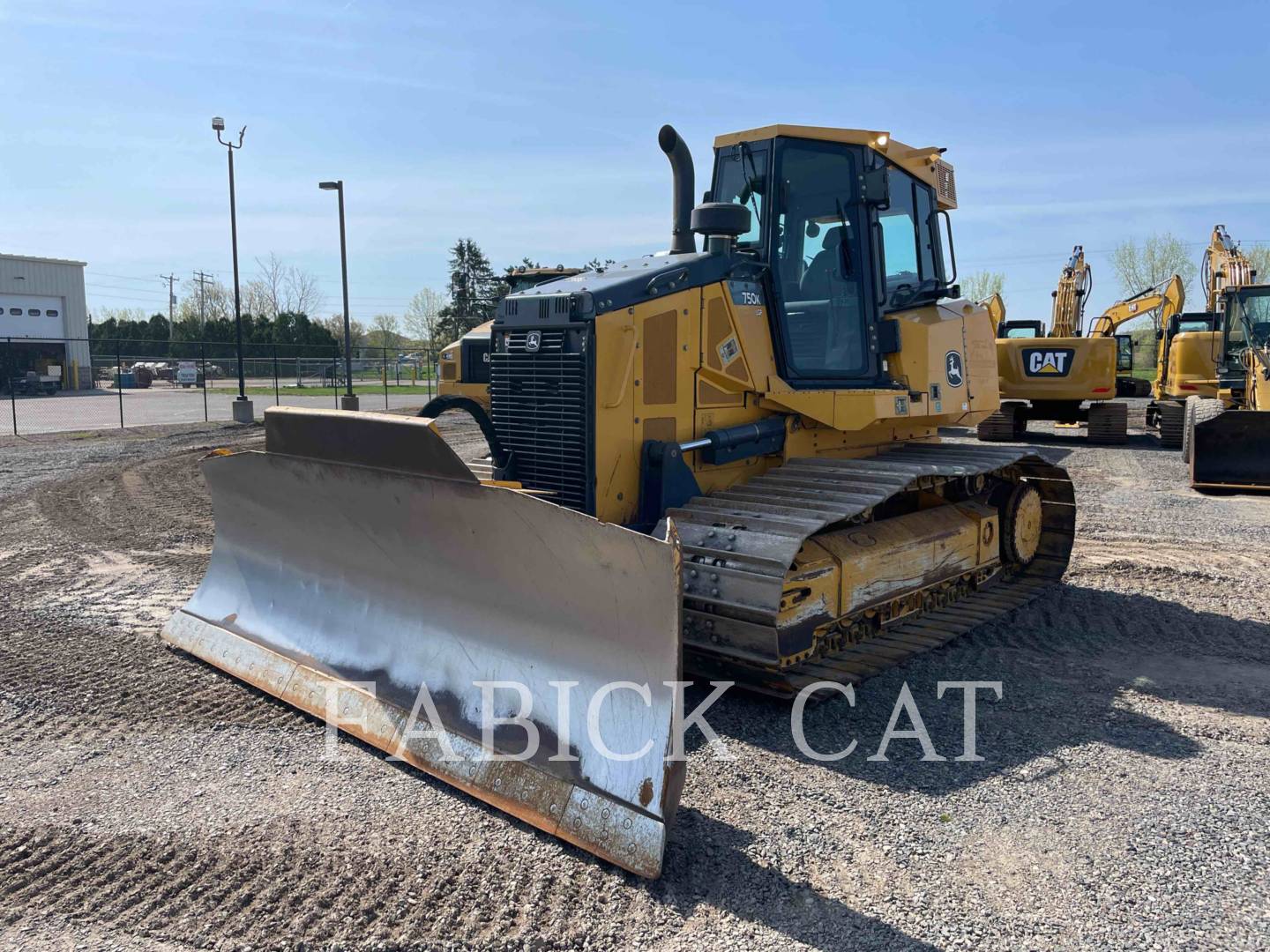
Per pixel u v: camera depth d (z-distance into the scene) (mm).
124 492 12008
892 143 6055
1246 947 2850
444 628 4375
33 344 38844
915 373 6215
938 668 5465
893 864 3332
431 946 2869
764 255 5543
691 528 4738
